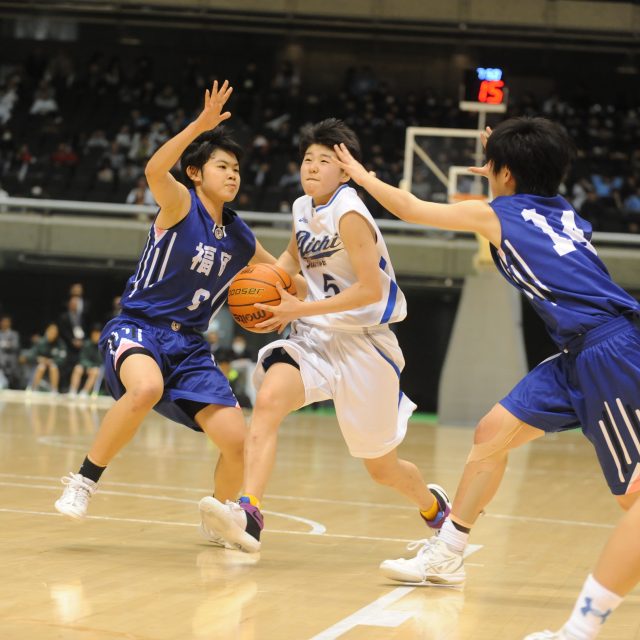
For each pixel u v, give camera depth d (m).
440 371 27.73
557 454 14.98
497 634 3.75
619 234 22.23
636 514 3.18
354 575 4.86
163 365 5.40
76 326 23.14
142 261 5.50
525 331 28.06
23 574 4.40
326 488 8.91
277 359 5.34
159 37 32.88
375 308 5.30
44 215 24.48
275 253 23.12
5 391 23.47
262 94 32.44
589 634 3.18
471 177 19.23
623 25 29.30
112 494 7.63
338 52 32.91
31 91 31.98
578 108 31.38
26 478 8.23
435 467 11.23
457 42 30.83
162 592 4.18
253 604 4.05
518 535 6.59
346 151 4.48
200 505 4.90
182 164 5.61
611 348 4.01
